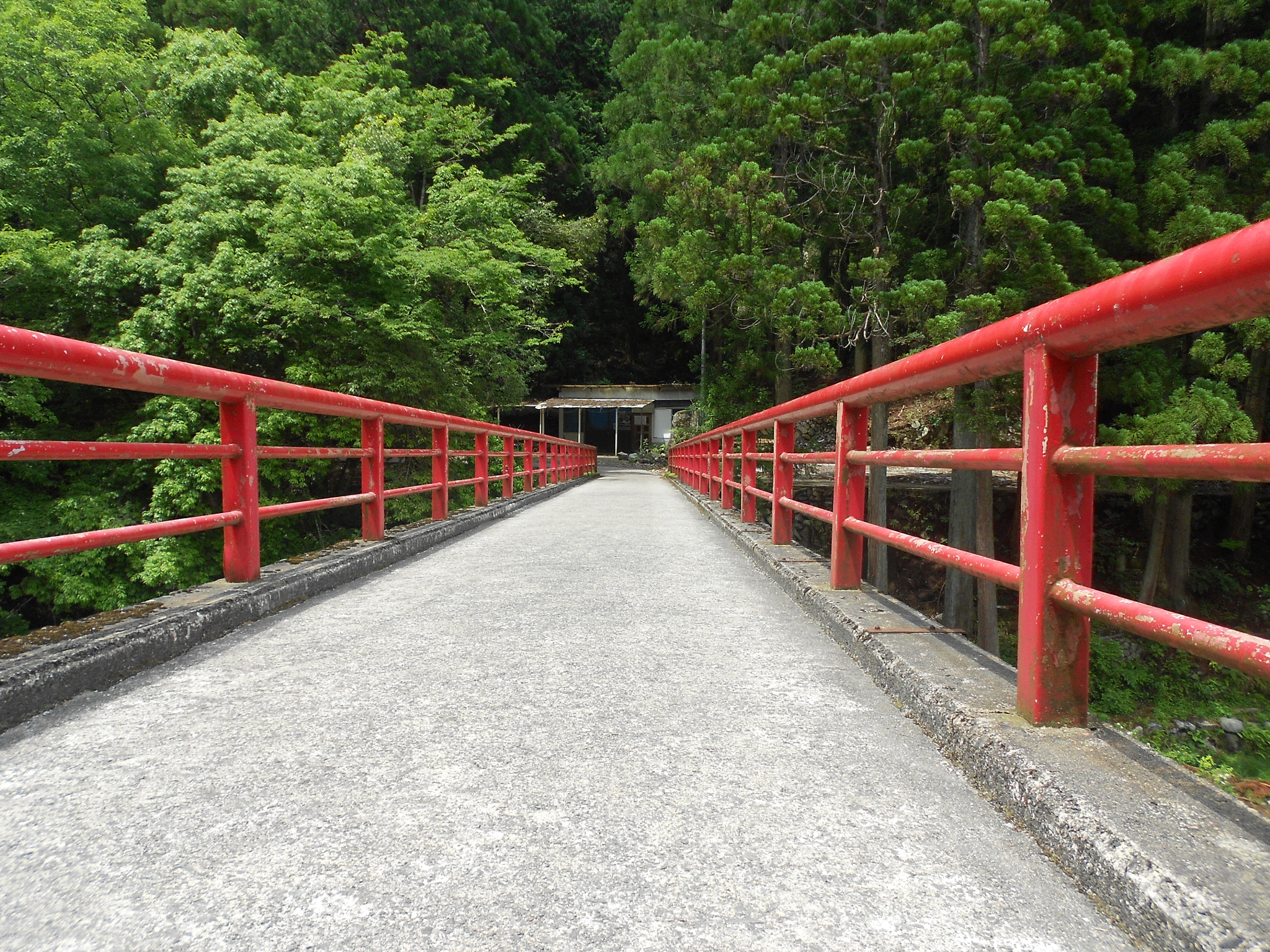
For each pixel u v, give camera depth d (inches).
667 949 46.9
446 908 51.0
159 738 81.2
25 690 86.7
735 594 166.1
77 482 523.8
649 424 1743.4
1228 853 49.6
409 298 625.9
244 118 636.1
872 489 575.8
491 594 165.8
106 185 561.9
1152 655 576.7
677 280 673.6
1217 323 53.5
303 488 660.7
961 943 47.9
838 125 571.2
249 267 515.2
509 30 1246.9
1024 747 66.6
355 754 76.7
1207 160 471.8
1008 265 465.1
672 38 804.6
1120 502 785.6
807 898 52.6
